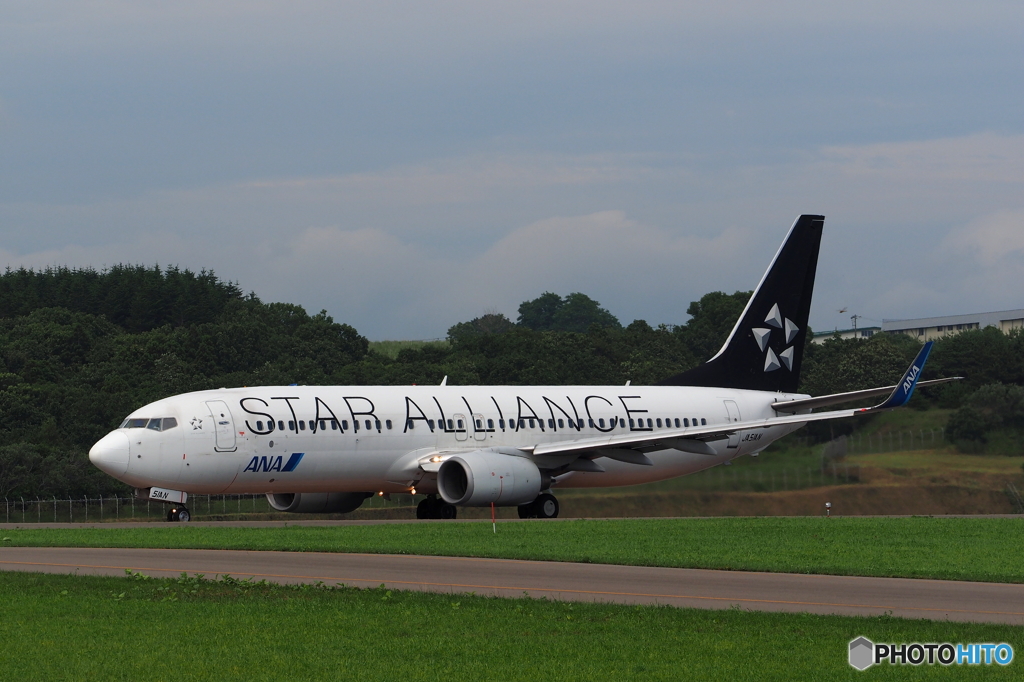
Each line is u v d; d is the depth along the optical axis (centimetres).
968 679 2780
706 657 2972
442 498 8069
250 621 3425
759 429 9831
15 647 3144
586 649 3066
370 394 8144
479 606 3616
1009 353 17175
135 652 3081
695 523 6862
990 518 7788
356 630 3303
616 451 8456
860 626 3291
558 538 5650
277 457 7650
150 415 7438
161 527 6756
